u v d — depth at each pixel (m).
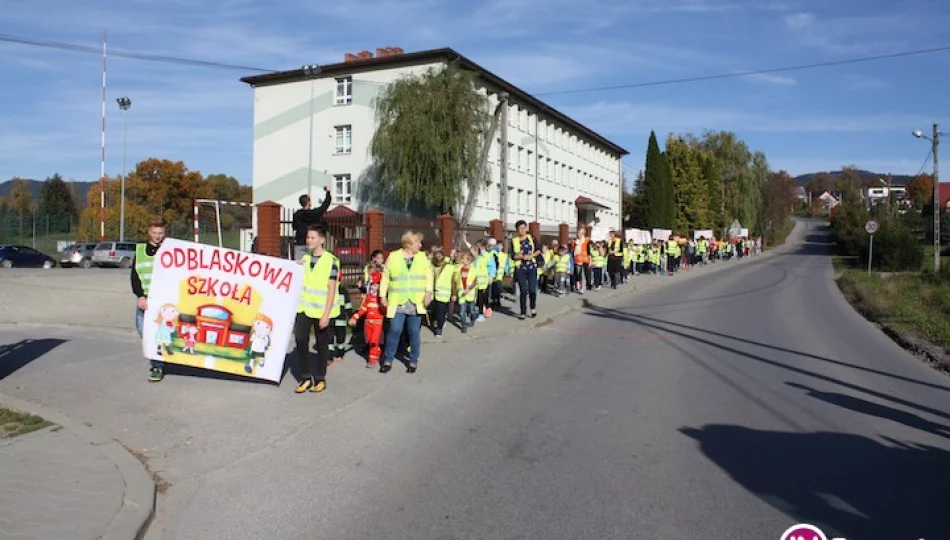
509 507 4.82
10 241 55.97
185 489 5.16
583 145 68.56
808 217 148.25
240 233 26.52
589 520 4.59
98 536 4.12
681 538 4.32
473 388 8.66
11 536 4.07
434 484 5.28
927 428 7.00
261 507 4.83
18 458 5.45
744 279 32.78
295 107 46.31
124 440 6.21
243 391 8.13
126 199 67.75
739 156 77.94
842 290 28.25
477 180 33.50
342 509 4.80
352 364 10.04
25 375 8.61
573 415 7.34
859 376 9.82
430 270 9.57
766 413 7.49
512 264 18.34
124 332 12.09
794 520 4.62
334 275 8.23
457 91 36.91
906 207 73.31
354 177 44.38
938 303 21.88
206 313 8.40
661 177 65.69
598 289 23.84
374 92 44.16
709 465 5.72
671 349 11.90
